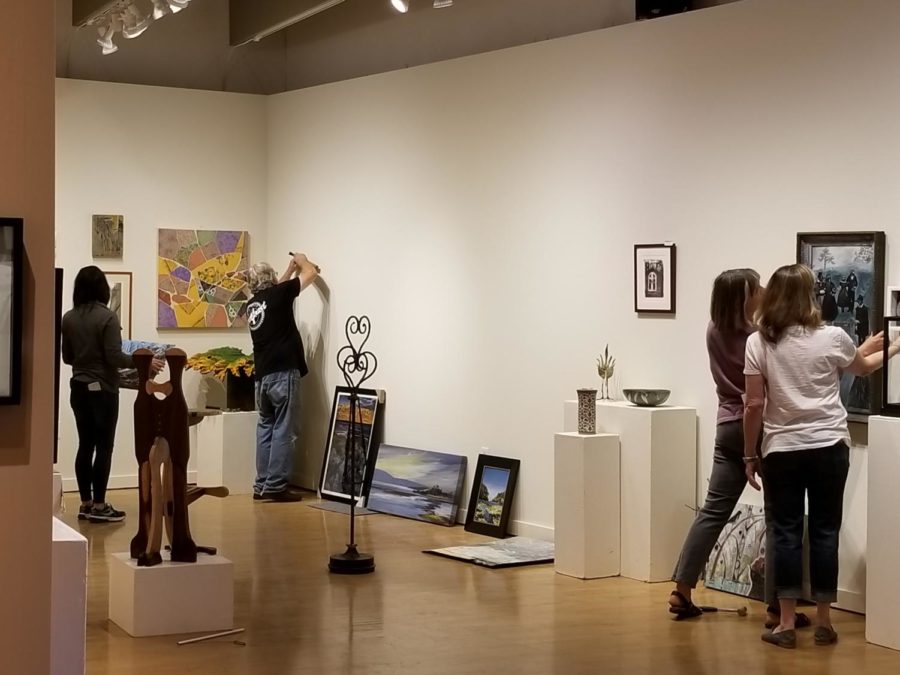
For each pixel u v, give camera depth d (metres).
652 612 5.94
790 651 5.23
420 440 8.84
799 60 6.24
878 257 5.81
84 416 8.27
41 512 2.73
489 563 7.01
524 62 7.92
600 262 7.38
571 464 6.76
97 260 9.91
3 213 2.67
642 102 7.11
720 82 6.65
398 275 9.06
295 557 7.23
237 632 5.48
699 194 6.77
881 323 5.82
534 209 7.86
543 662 5.03
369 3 9.87
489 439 8.24
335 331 9.76
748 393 5.43
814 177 6.17
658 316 7.00
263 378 9.46
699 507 6.76
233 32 10.67
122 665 4.93
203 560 5.59
